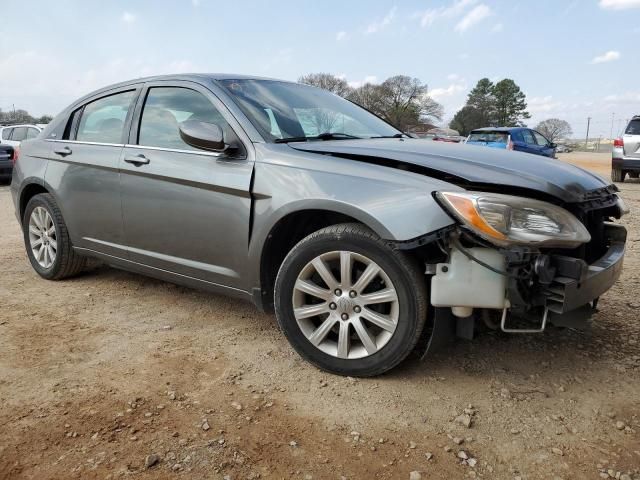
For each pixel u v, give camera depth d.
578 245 2.58
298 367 3.03
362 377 2.88
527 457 2.25
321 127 3.63
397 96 68.06
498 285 2.48
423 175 2.69
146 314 3.87
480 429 2.45
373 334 2.85
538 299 2.52
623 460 2.23
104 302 4.12
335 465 2.19
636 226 7.13
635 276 4.73
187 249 3.46
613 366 3.03
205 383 2.85
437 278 2.56
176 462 2.19
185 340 3.41
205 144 3.07
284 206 2.89
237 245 3.16
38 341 3.37
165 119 3.66
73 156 4.16
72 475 2.11
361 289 2.79
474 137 17.27
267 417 2.53
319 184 2.81
